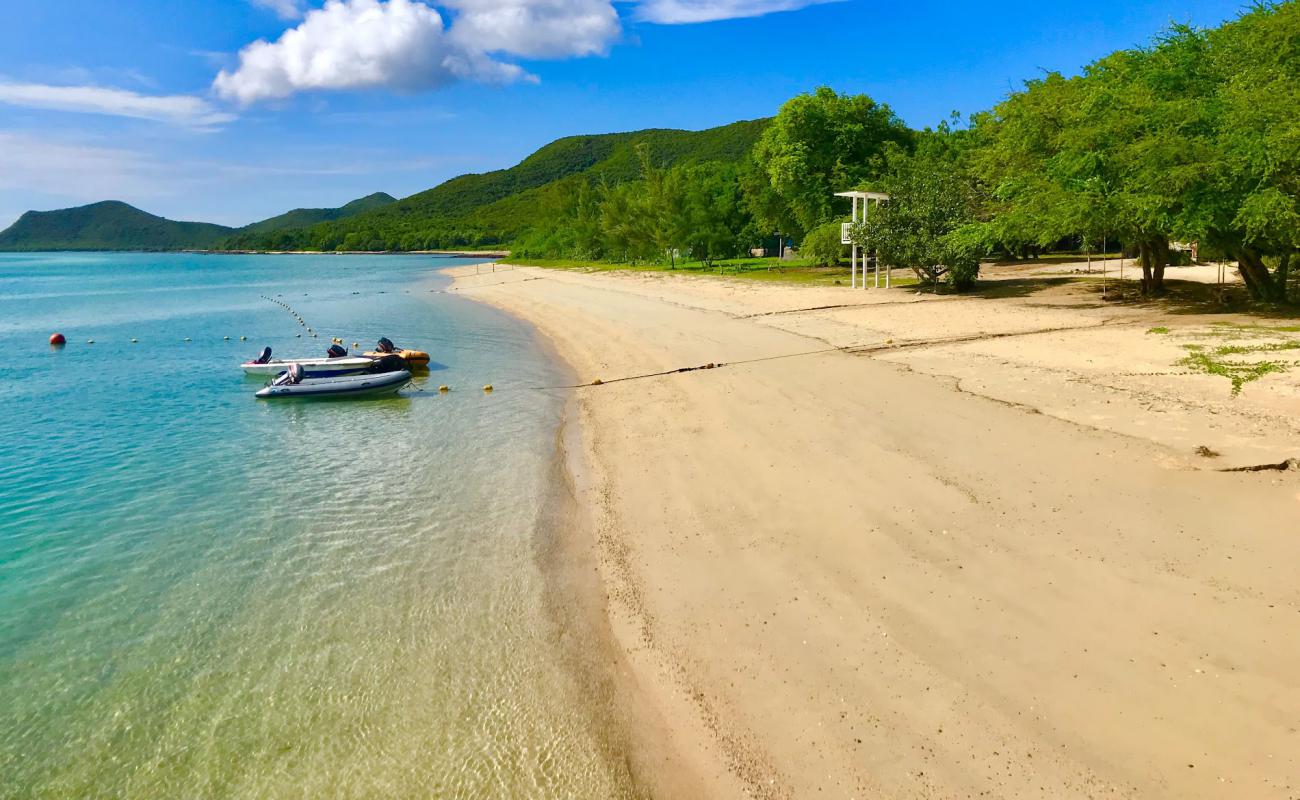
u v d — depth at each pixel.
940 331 20.41
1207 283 27.50
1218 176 17.86
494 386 19.02
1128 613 6.53
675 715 5.97
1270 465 9.20
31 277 83.06
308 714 6.27
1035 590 7.02
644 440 12.98
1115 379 13.73
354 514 10.59
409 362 20.77
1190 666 5.79
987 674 5.93
